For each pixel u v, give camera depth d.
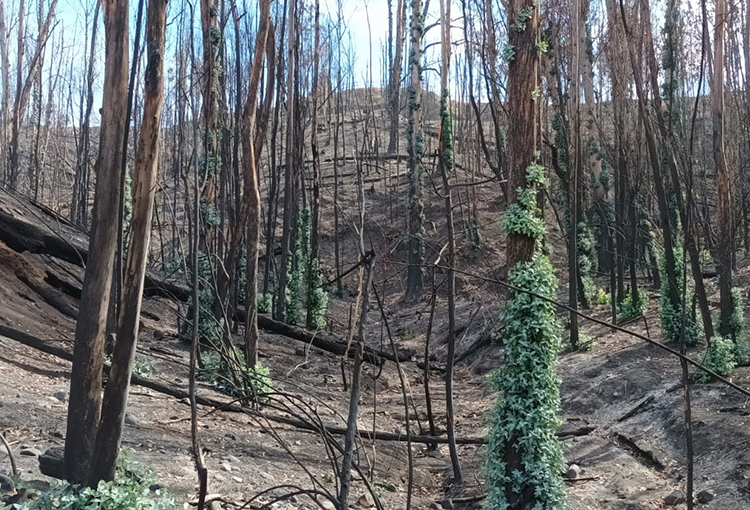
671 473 8.30
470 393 14.55
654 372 11.53
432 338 20.47
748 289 15.18
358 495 7.63
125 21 4.68
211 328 10.90
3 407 7.03
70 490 4.49
